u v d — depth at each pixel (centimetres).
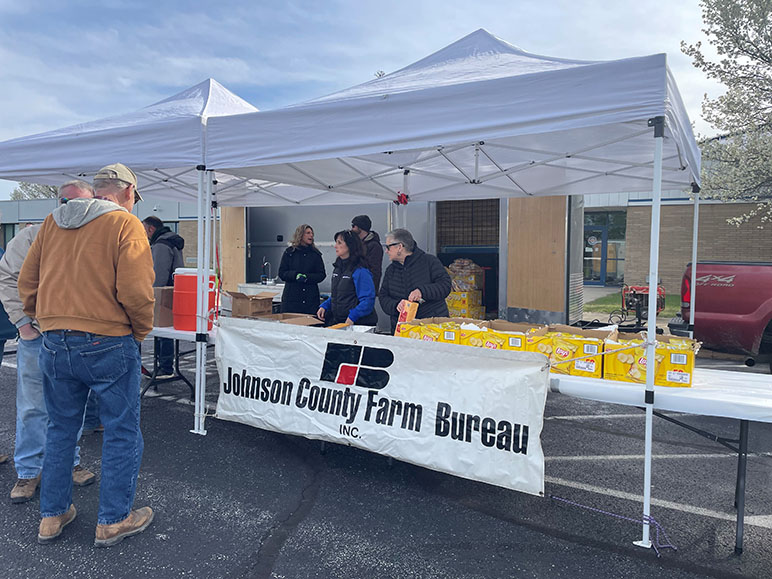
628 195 1600
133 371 250
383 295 430
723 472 350
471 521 278
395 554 246
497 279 816
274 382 347
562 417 473
